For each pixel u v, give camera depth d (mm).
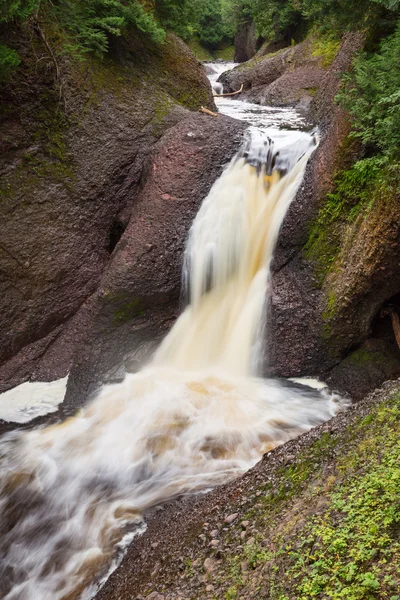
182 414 6508
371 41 7098
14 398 7141
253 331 7395
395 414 3758
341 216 6852
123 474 5586
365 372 6723
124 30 9227
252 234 7898
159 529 4402
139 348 7723
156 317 7859
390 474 3109
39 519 5004
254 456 5664
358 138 6629
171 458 5738
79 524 4879
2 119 7426
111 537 4605
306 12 7172
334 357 6992
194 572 3398
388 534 2680
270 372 7152
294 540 3023
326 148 7254
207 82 10891
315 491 3438
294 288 7199
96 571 4270
